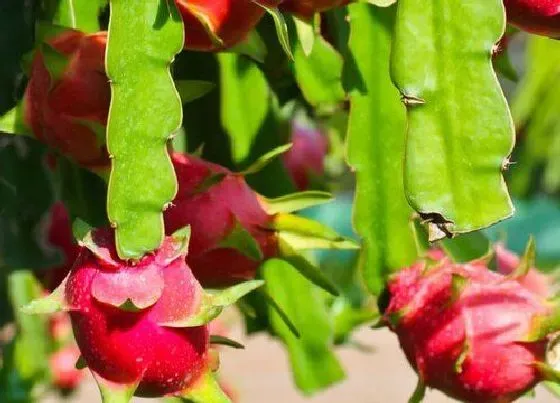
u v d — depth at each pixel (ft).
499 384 6.86
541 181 17.56
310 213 10.51
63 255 7.45
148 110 6.39
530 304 6.90
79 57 6.62
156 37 6.41
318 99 7.47
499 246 7.53
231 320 9.57
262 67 7.49
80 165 6.72
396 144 7.32
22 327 8.75
